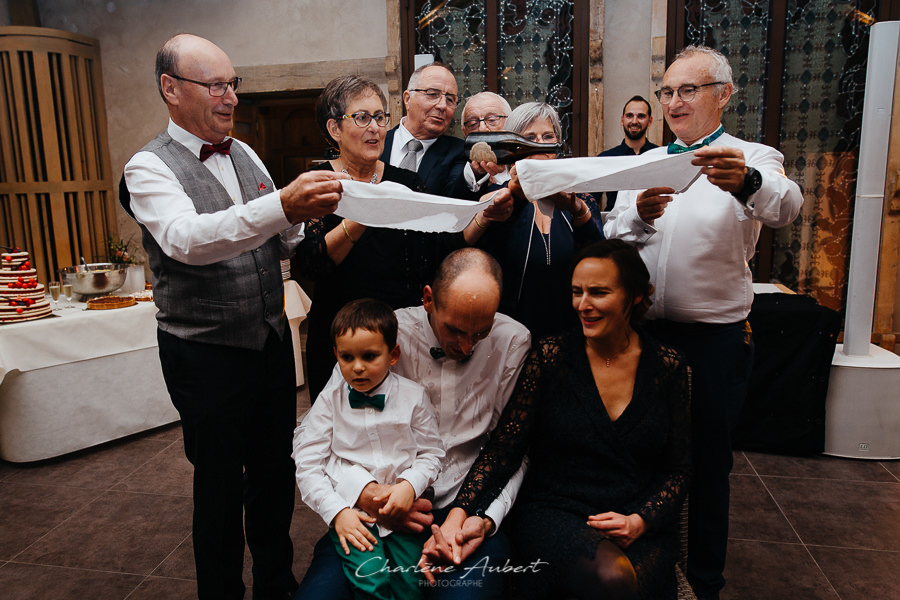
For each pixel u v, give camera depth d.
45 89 4.86
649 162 1.43
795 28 4.02
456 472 1.71
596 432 1.60
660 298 2.04
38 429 3.39
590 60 4.29
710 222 1.95
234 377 1.84
